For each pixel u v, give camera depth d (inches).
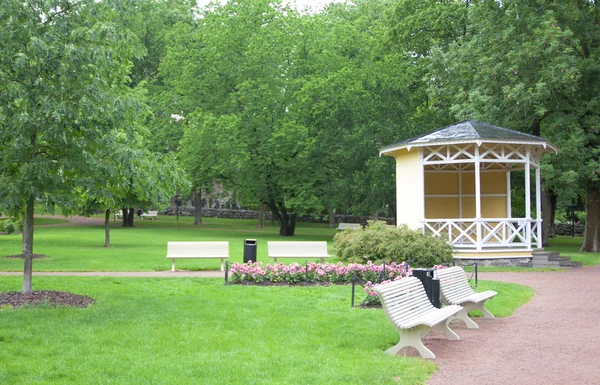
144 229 1785.2
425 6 1531.7
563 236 1865.2
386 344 351.3
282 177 1553.9
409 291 365.7
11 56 435.2
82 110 439.8
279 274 614.2
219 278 653.9
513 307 500.1
